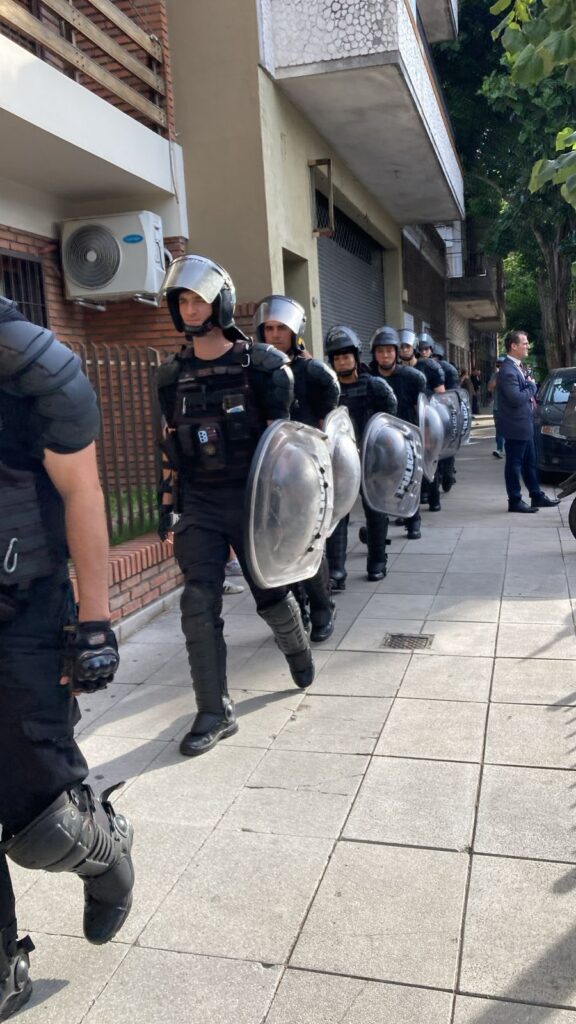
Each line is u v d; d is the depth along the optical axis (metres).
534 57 3.84
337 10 8.54
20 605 1.95
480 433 24.02
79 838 2.07
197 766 3.55
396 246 16.77
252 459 3.70
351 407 6.23
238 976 2.31
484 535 7.96
